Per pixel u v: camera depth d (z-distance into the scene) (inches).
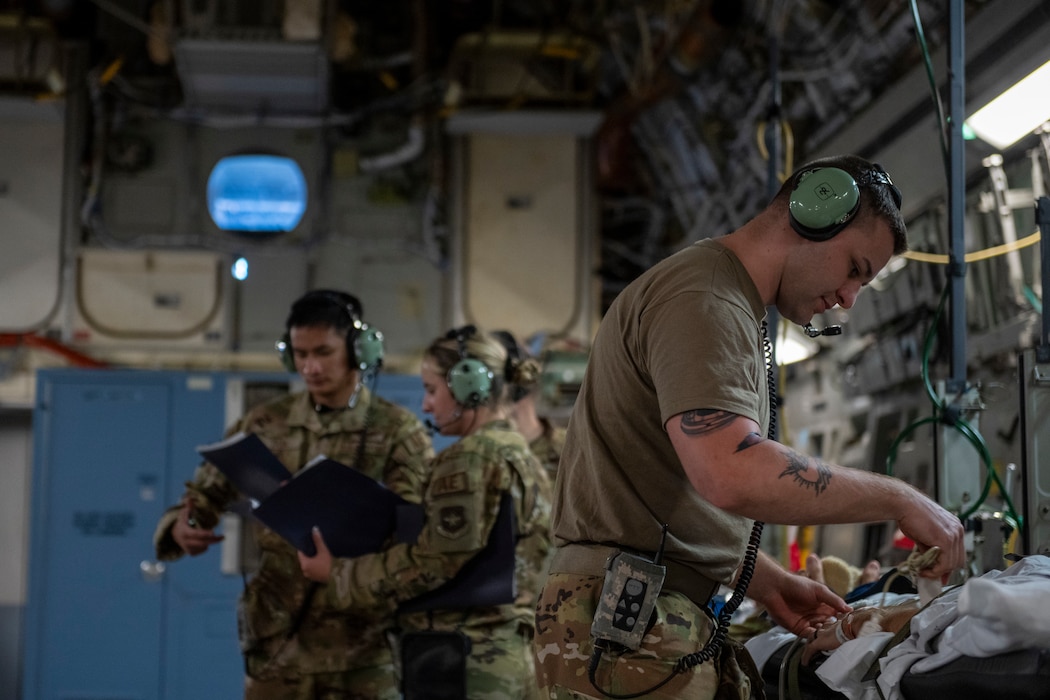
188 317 262.7
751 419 67.6
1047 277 94.3
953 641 70.3
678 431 67.7
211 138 266.2
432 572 119.9
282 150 267.0
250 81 251.4
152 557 246.5
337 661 128.2
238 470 128.3
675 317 70.0
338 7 248.1
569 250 271.3
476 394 127.3
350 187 269.6
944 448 100.7
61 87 259.6
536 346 266.7
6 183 262.7
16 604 254.1
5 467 259.1
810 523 68.5
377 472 136.9
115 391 250.8
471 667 121.8
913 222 168.4
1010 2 132.0
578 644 73.5
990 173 148.5
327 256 267.3
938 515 70.6
